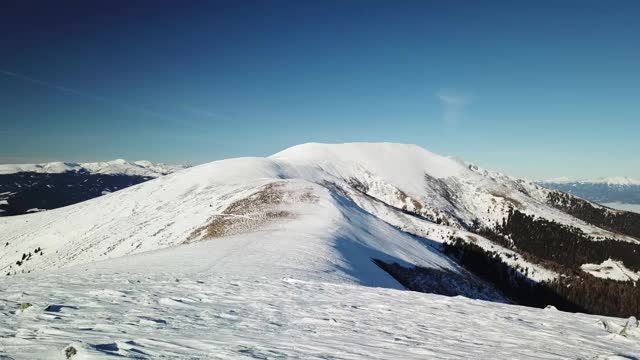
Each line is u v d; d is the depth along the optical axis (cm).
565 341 838
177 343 630
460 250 11631
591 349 775
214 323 841
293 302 1188
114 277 1762
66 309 910
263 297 1263
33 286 1405
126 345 578
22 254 11288
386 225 7788
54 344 576
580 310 10769
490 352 716
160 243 7550
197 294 1262
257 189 8725
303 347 666
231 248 3347
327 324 900
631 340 866
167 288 1376
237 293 1323
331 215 6153
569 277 12231
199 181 13988
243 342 673
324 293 1413
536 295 10906
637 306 10919
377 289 1600
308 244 3591
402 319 1007
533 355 708
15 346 564
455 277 6306
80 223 12531
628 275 17450
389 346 718
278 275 2020
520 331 924
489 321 1034
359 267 3406
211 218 7406
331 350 659
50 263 9594
